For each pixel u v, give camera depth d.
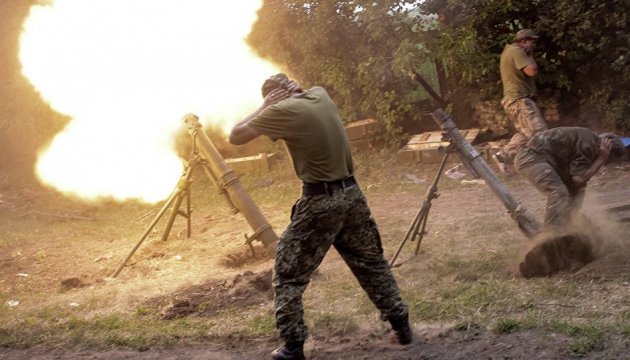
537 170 6.35
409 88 12.33
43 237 10.03
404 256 7.38
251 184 11.63
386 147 12.13
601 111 11.10
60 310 6.89
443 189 10.09
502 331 5.09
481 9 11.42
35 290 7.80
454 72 11.86
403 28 11.61
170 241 9.25
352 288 6.56
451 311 5.59
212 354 5.34
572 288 5.71
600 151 6.30
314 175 4.75
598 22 10.86
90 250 9.19
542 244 6.13
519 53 9.79
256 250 8.34
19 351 5.74
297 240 4.80
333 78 12.25
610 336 4.78
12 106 14.23
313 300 6.39
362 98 12.37
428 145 11.38
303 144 4.72
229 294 6.64
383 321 5.37
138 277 7.93
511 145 10.02
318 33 12.19
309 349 5.27
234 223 9.81
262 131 4.77
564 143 6.36
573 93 11.53
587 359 4.55
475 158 6.73
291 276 4.85
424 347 5.06
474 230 7.91
